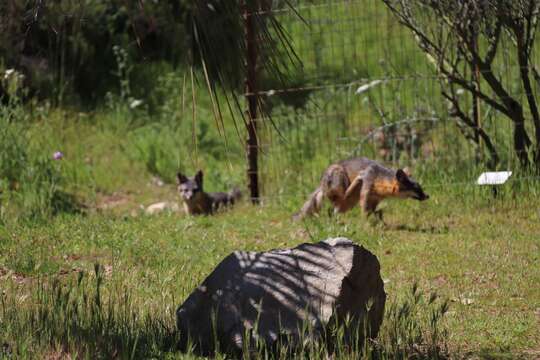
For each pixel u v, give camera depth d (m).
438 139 26.45
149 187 28.58
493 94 24.00
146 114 33.94
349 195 21.53
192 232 19.77
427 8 22.09
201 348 10.84
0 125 24.19
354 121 30.69
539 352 11.83
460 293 14.92
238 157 30.36
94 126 32.53
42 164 23.94
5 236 18.75
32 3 9.73
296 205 23.17
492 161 23.00
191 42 7.51
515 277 15.85
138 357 10.52
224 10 7.43
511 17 21.02
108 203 26.00
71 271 15.88
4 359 10.05
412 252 17.75
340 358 10.12
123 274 15.35
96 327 10.82
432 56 22.73
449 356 11.43
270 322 10.52
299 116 28.58
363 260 10.88
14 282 14.83
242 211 23.22
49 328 10.91
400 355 10.96
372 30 35.38
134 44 37.03
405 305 11.41
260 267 10.95
